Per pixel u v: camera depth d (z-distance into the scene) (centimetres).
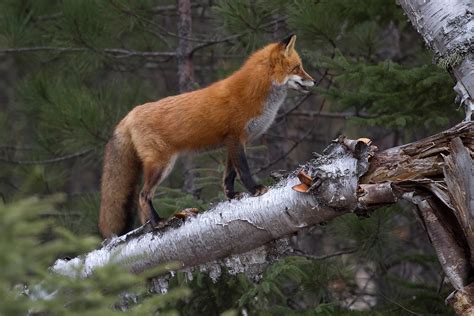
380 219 1312
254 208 776
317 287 1363
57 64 1784
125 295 717
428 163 757
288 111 1605
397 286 1420
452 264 780
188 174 1545
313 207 755
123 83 1769
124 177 1014
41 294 521
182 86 1627
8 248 429
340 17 1409
